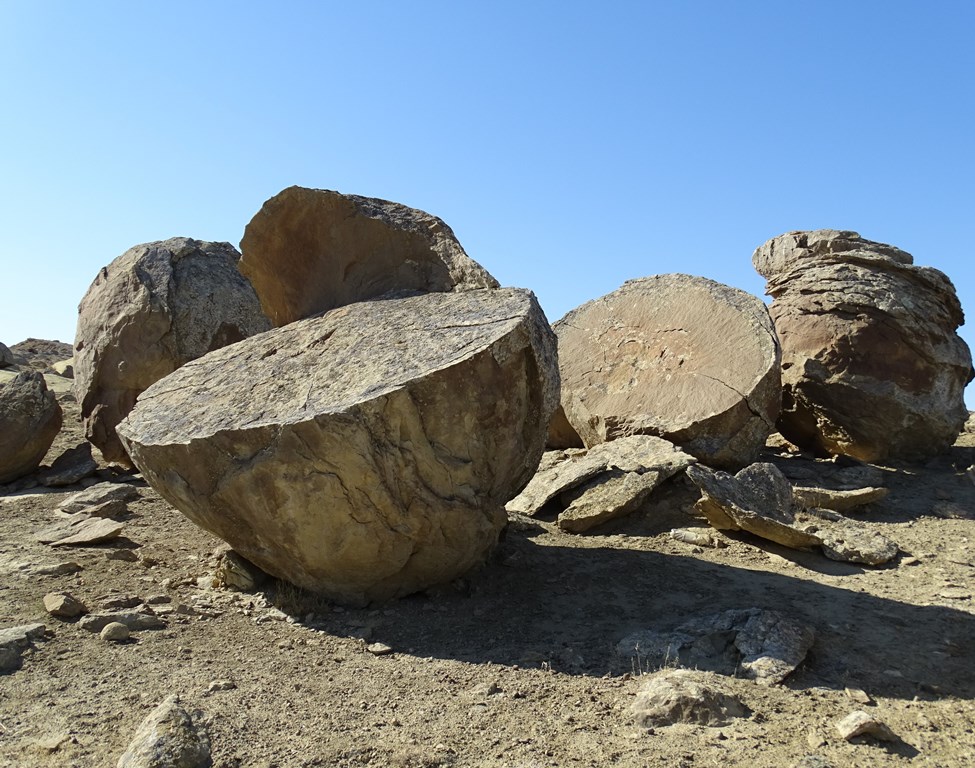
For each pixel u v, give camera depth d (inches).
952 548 243.4
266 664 162.6
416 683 154.1
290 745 128.6
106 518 265.6
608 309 368.2
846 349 347.6
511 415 185.9
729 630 169.0
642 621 184.1
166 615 187.6
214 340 362.0
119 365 348.2
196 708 139.6
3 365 585.3
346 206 248.4
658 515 270.1
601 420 326.3
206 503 187.0
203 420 188.7
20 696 144.3
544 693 148.3
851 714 134.3
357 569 187.5
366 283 250.7
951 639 173.5
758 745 128.4
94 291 377.1
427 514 181.5
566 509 272.5
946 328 356.5
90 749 125.6
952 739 131.6
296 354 211.3
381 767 122.6
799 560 234.4
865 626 180.4
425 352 184.9
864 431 344.8
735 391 304.0
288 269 269.1
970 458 352.5
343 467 171.0
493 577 213.3
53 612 181.8
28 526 268.2
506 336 179.6
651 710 136.9
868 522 271.4
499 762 123.8
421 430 176.9
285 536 181.8
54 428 347.9
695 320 336.8
